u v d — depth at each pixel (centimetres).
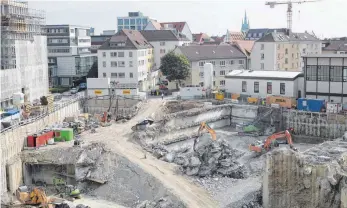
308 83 10294
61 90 14312
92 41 19725
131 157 7775
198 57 14225
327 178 6038
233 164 7600
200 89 11819
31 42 11669
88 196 7150
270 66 15038
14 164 7369
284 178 6319
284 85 10631
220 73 14825
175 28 19488
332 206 6016
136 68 13925
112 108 11412
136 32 15362
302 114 9769
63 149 7781
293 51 15488
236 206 6444
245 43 16475
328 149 6956
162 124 9331
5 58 10844
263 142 8950
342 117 9331
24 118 8888
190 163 7506
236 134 9900
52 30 15662
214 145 7788
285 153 6312
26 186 7288
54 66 15525
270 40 14938
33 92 11769
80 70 15838
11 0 11181
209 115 10375
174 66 13462
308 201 6200
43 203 6550
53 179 7700
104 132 9212
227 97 11488
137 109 10938
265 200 6425
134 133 8900
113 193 7088
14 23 10956
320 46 16338
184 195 6644
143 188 7012
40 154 7731
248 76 11138
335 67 9944
